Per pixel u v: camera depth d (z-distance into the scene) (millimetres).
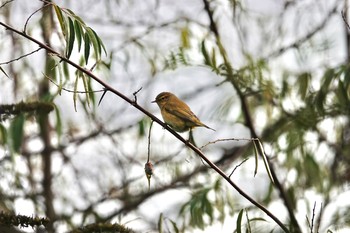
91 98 11844
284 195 12234
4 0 12109
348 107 13500
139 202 14578
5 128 11203
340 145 14883
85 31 7930
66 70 10844
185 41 13148
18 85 12875
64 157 15070
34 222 8719
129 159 15164
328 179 14914
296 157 14672
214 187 12578
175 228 9961
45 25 12148
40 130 14398
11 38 12539
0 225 8594
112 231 9141
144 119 13922
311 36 14445
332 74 12609
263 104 14594
